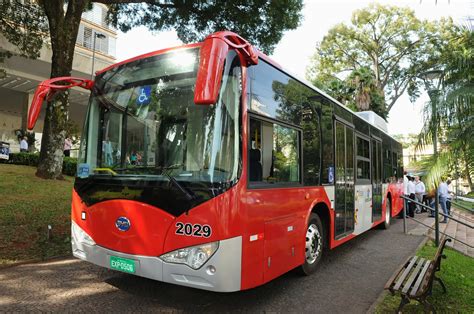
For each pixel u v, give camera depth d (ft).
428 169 16.93
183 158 13.01
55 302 14.80
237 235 12.35
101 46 134.00
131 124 14.71
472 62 16.98
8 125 136.36
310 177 18.49
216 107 12.78
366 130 29.73
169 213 12.65
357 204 26.23
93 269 19.17
